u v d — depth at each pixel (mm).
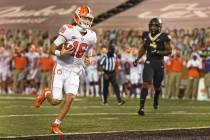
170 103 50938
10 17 93500
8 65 73625
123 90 66062
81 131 25391
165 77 63219
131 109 41719
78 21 24031
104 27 83250
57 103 24516
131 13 84250
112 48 49156
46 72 68625
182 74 63219
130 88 66062
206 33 66562
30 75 71625
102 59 49156
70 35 23875
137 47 68375
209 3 80562
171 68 62688
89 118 32562
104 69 48844
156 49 36000
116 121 30641
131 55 66062
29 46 77250
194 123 29531
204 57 60656
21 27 90500
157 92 39594
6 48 78875
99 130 25844
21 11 94688
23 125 28016
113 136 22188
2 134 23953
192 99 60469
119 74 65438
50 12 92062
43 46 75688
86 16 24016
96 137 21938
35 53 71875
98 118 32625
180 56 63125
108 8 86625
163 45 36094
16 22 91938
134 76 65625
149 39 36125
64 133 23594
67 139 21625
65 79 24203
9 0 98312
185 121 30750
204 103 51656
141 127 27297
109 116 34250
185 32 68000
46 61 68500
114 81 48781
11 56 74125
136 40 70500
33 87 71500
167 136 22828
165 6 83250
